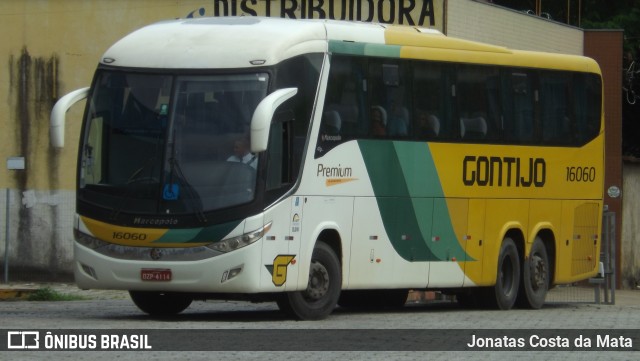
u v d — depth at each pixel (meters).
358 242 30.92
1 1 54.94
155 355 21.17
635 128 75.88
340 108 30.17
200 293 29.81
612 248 43.94
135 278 27.36
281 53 28.09
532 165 37.22
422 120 33.12
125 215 27.47
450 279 34.25
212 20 29.36
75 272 28.14
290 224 28.28
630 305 43.84
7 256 53.81
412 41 32.97
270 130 27.62
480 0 53.62
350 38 30.73
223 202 27.09
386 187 31.77
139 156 27.70
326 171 29.59
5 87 55.12
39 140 55.09
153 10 53.91
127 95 28.20
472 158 34.88
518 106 36.72
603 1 77.50
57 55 54.91
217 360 20.59
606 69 63.03
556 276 38.69
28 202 55.25
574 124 38.91
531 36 58.00
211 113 27.61
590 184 39.81
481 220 35.28
